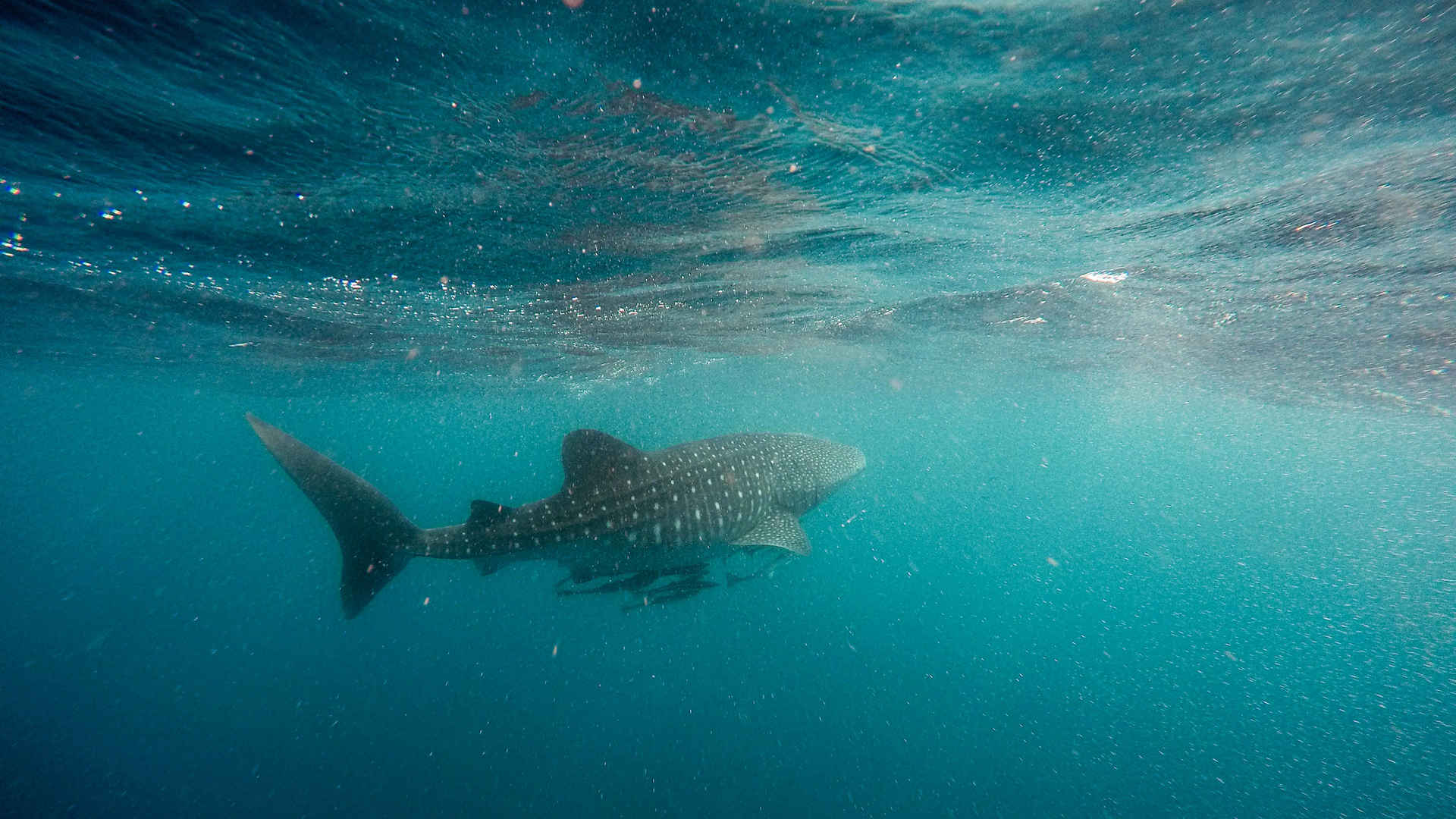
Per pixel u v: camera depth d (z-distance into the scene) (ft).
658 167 20.63
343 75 14.64
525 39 13.48
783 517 32.12
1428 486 160.86
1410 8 12.82
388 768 47.78
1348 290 35.63
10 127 17.40
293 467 25.68
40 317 46.60
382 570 26.45
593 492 26.16
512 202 23.81
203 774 49.37
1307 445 127.13
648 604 30.22
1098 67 15.26
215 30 12.98
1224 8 13.20
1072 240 29.53
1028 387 96.68
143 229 26.81
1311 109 16.85
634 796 42.60
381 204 23.71
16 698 67.05
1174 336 52.75
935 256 33.01
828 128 18.06
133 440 206.08
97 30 12.89
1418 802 44.91
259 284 35.96
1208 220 26.02
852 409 151.12
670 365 79.66
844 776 45.03
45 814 45.52
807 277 37.50
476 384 86.12
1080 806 42.75
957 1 13.14
